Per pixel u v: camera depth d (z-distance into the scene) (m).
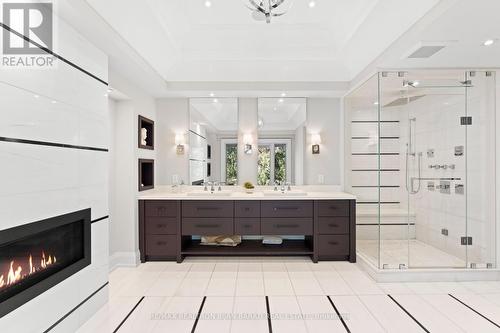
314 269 3.44
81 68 2.19
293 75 3.82
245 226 3.69
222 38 3.38
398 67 3.13
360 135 3.75
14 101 1.58
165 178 4.29
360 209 3.78
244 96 4.23
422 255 3.20
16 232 1.58
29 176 1.68
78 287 2.15
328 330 2.16
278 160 4.30
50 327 1.85
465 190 3.22
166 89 3.85
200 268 3.45
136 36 2.66
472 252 3.18
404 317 2.35
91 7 2.02
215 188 4.31
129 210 3.55
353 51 3.31
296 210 3.68
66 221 2.00
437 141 3.29
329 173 4.30
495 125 3.16
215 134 4.31
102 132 2.49
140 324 2.24
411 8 2.27
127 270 3.39
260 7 1.95
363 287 2.94
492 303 2.60
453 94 3.25
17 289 1.61
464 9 1.97
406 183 3.30
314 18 3.01
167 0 2.59
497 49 2.63
